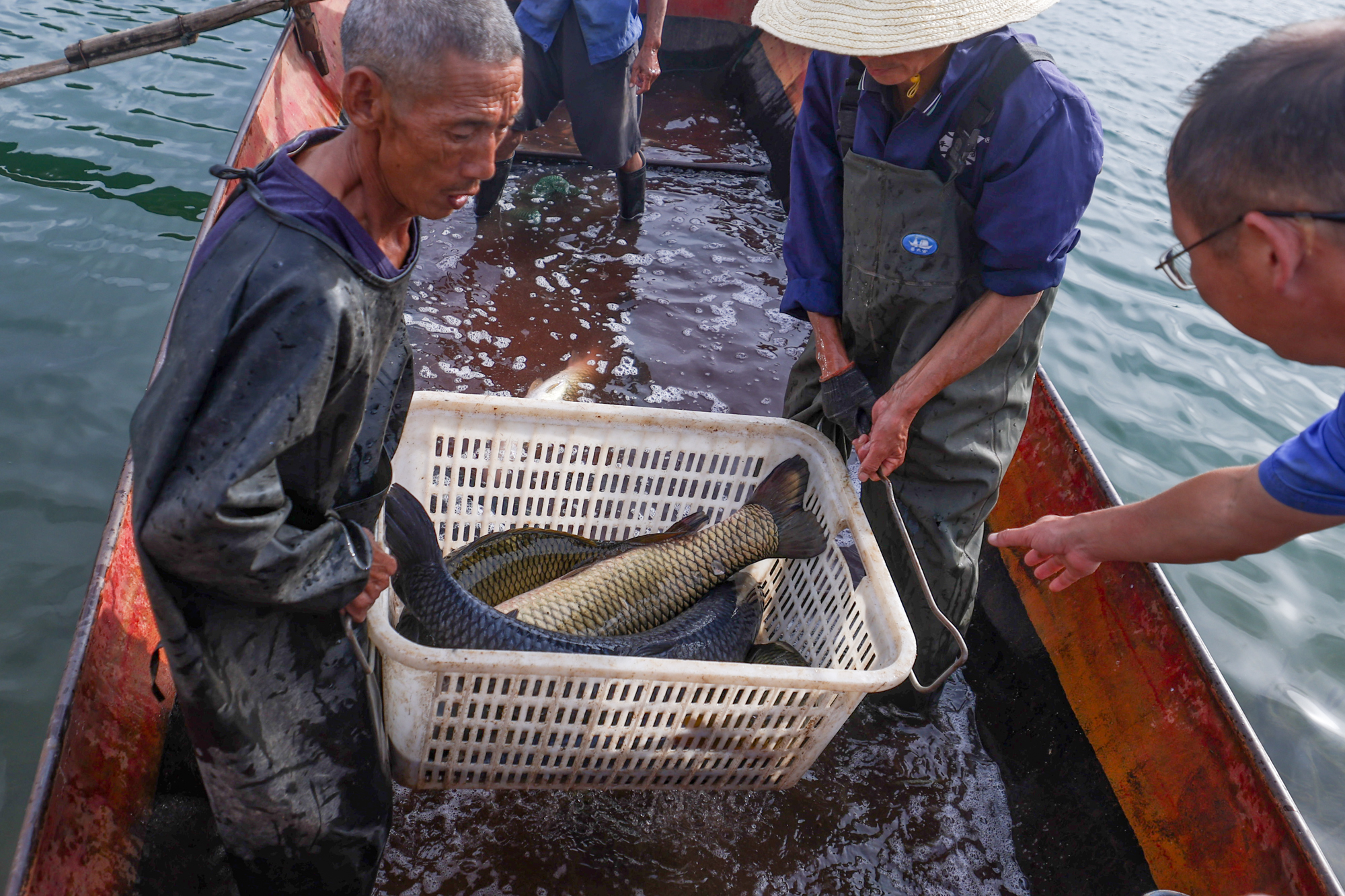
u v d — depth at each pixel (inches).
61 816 69.7
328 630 66.6
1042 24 411.5
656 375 159.2
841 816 99.2
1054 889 94.9
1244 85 43.5
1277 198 42.6
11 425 156.2
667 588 103.4
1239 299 47.6
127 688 84.0
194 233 207.0
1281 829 76.7
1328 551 177.2
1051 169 80.9
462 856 90.3
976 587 112.6
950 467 99.0
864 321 99.1
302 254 51.2
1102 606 106.5
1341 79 40.7
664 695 83.5
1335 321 45.1
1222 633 158.1
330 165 55.5
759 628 109.9
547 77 178.2
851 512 100.3
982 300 90.4
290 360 51.0
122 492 96.6
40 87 251.6
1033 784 103.1
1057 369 207.6
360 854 77.7
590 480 126.7
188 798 85.9
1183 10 451.2
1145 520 62.7
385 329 57.8
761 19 87.2
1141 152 300.4
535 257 186.7
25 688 122.3
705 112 265.6
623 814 96.0
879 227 91.3
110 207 210.7
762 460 112.3
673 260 193.8
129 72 267.3
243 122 159.5
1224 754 85.0
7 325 174.9
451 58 49.3
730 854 94.2
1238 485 56.9
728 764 92.7
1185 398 204.2
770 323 179.3
